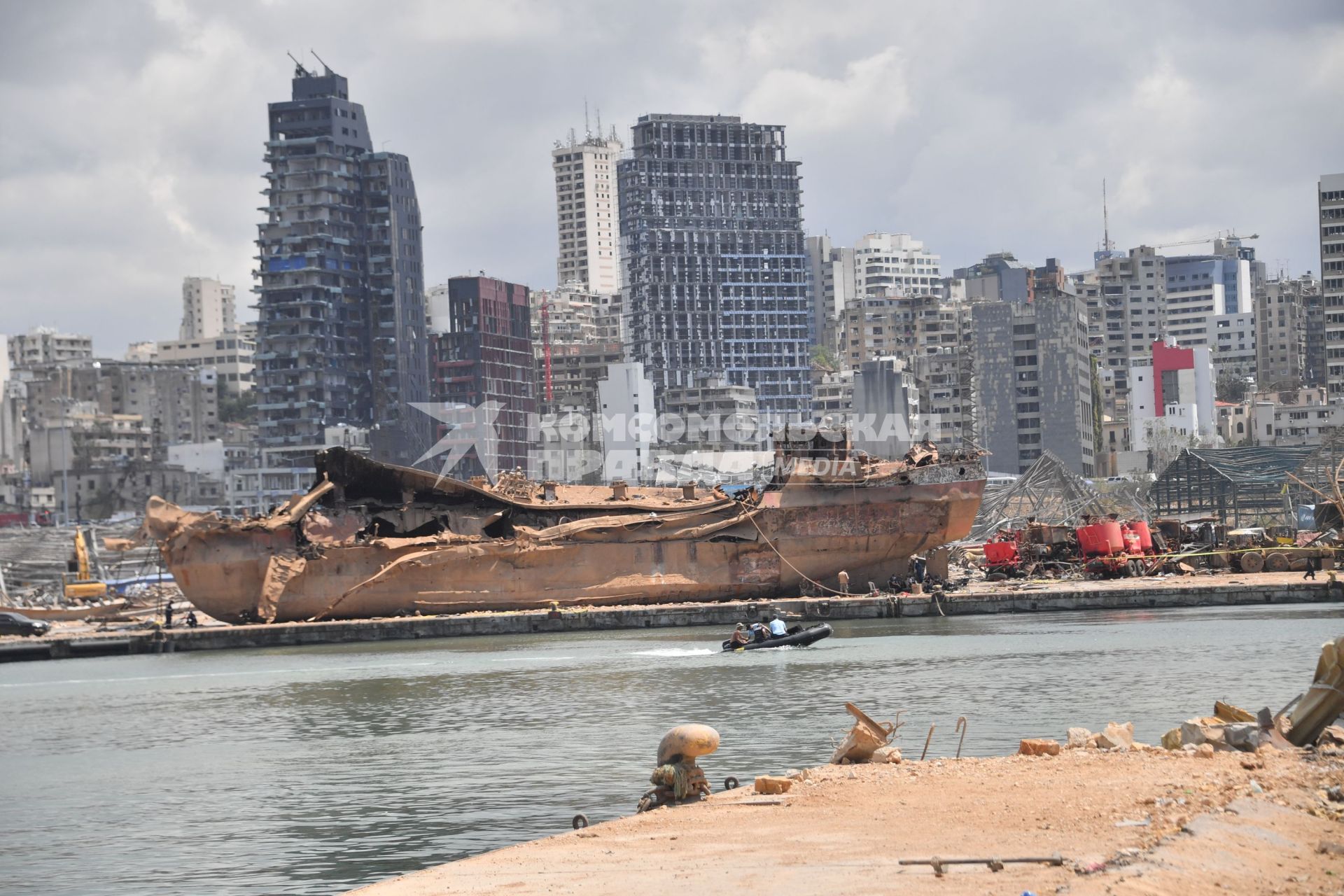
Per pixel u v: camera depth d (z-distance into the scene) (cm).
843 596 18250
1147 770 4500
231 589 18188
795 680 10525
